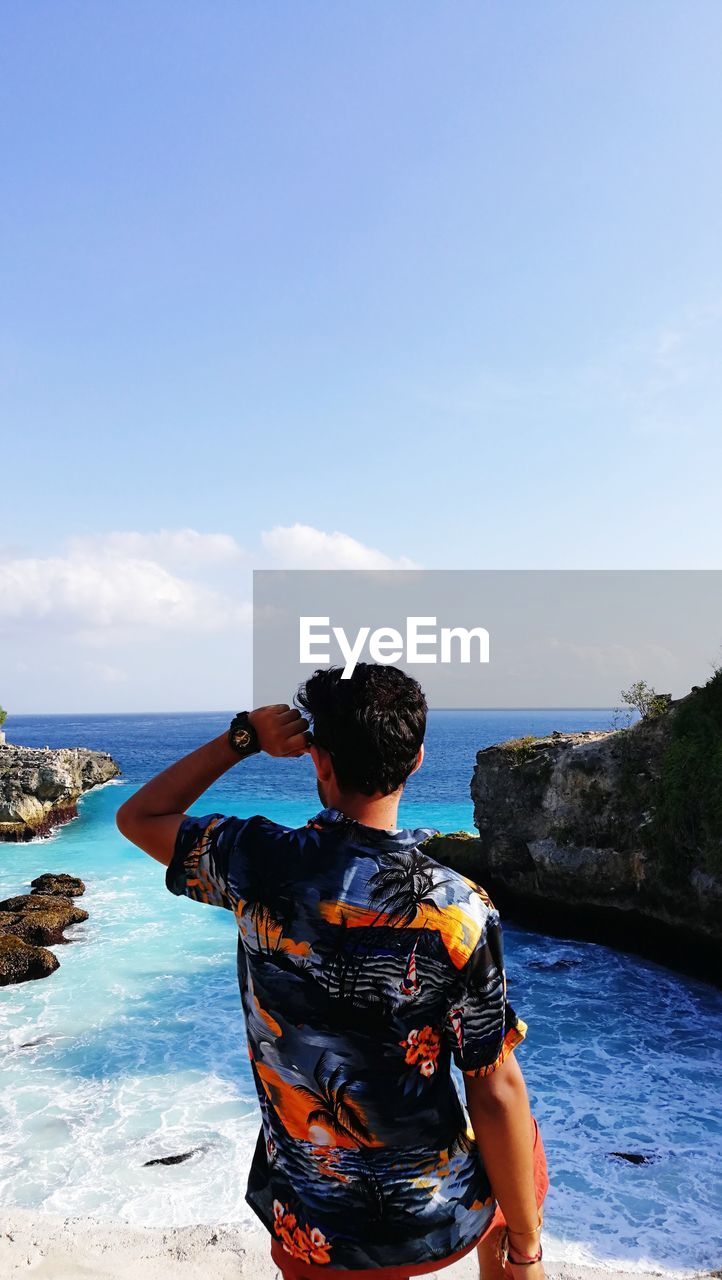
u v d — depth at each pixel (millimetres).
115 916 18750
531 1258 1734
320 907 1596
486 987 1593
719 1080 10320
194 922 18125
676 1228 6992
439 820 34562
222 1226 5949
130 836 1883
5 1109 9320
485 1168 1699
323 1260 1605
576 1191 7594
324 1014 1584
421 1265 1606
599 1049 11453
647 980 14969
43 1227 6020
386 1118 1582
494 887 20281
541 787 18906
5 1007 12938
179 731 189750
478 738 109625
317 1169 1625
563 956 16672
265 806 39688
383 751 1634
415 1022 1579
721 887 14820
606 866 17453
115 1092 9758
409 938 1567
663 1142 8586
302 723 1812
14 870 25188
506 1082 1622
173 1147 8383
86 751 57188
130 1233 5848
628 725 18312
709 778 15414
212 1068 10445
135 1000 13180
